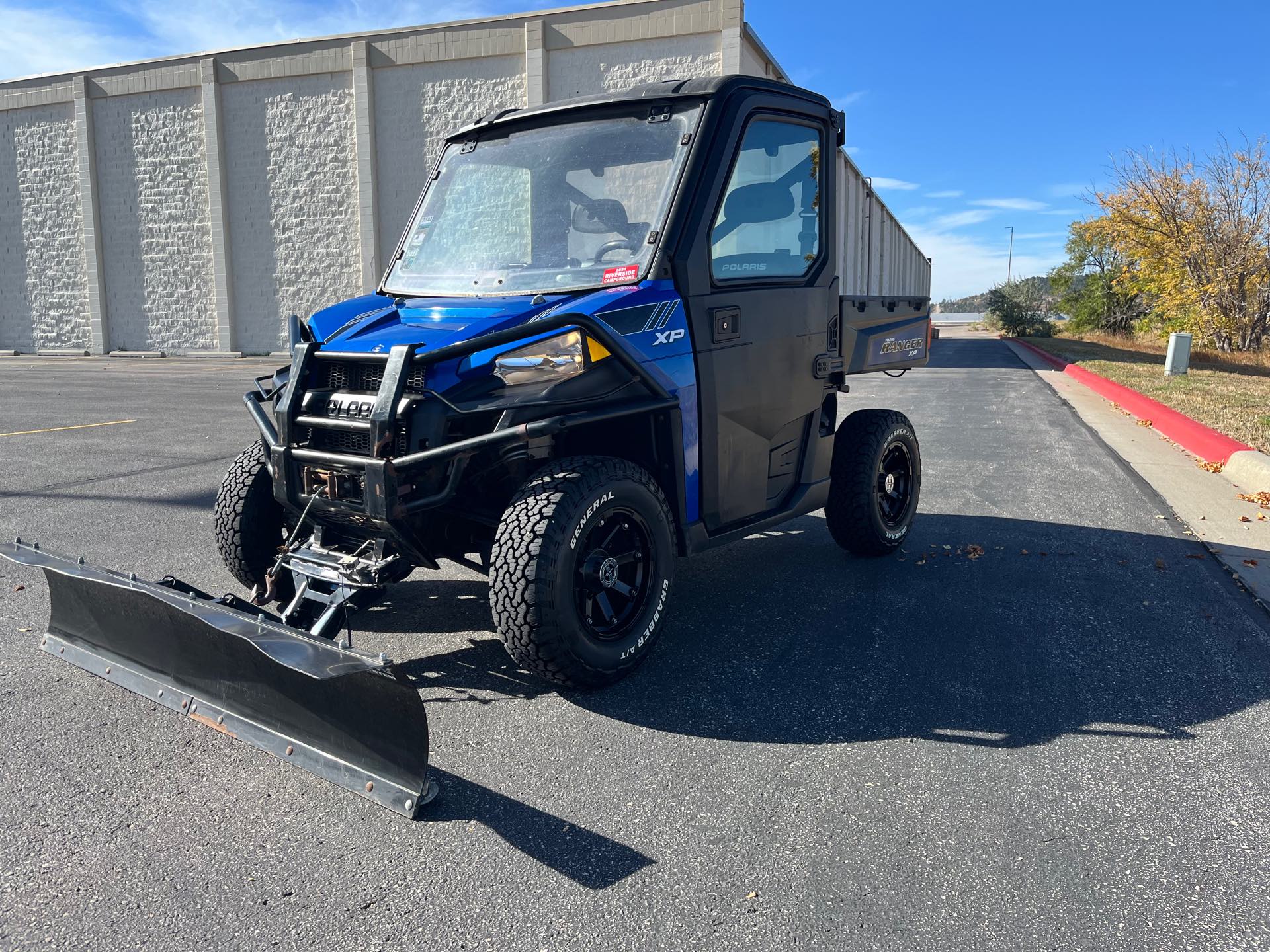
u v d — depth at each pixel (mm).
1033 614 4168
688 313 3512
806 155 4145
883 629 3969
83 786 2645
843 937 2010
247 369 20859
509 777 2717
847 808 2553
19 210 27672
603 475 3135
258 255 25641
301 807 2547
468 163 4098
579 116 3889
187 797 2594
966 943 1995
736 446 3865
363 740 2502
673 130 3627
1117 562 5020
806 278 4195
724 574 4824
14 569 4793
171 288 26609
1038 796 2621
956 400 13742
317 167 24688
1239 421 9836
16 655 3596
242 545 3783
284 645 2344
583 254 3596
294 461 3236
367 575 3170
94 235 26844
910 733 3008
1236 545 5375
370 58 23672
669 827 2453
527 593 2947
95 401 13109
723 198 3639
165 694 2959
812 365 4258
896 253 48625
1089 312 43188
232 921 2059
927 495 6805
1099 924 2059
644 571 3393
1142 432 10281
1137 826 2469
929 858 2314
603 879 2221
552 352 3207
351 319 3525
